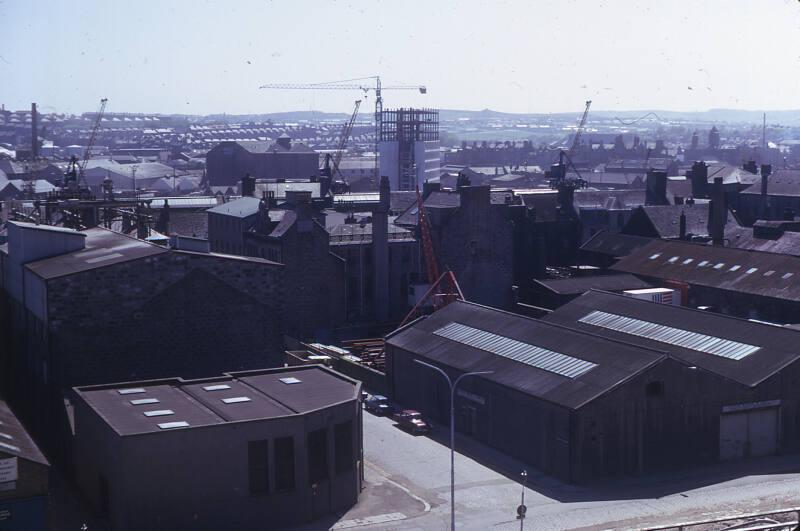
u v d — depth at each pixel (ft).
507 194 552.00
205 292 289.33
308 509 224.33
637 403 254.06
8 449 200.75
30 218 449.48
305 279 434.30
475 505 232.73
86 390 253.24
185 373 288.92
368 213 538.88
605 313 344.28
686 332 312.09
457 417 294.05
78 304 276.41
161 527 213.25
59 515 230.07
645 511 225.97
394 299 468.75
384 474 256.52
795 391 276.41
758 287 394.32
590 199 628.69
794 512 219.20
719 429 266.16
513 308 463.42
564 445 249.34
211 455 216.33
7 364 337.93
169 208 597.52
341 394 246.68
